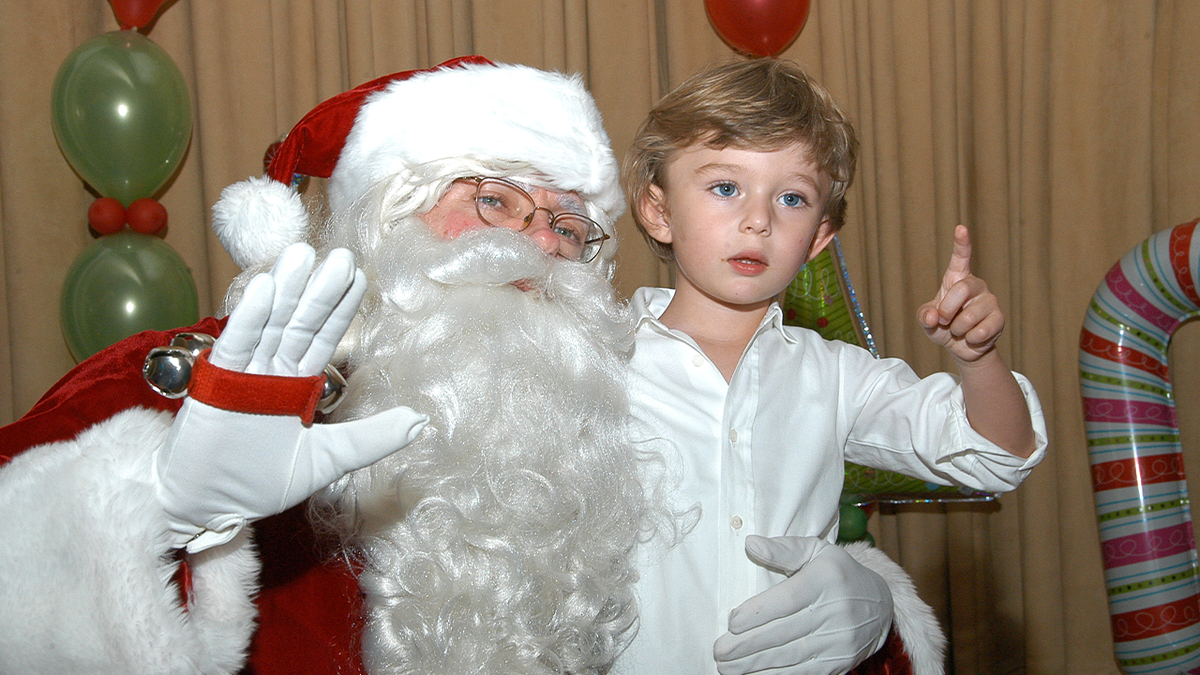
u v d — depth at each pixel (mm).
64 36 2365
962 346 922
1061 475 2451
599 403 971
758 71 1094
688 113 1056
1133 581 1780
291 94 2482
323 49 2465
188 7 2441
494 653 841
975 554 2578
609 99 2609
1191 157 2400
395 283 960
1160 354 1812
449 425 902
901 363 1128
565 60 2568
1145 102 2400
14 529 657
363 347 959
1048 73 2496
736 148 1013
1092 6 2438
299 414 650
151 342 954
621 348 1051
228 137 2424
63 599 638
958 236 914
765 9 2357
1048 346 2504
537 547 889
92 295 2066
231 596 731
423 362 924
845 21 2600
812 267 1644
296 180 1177
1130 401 1793
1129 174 2424
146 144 2131
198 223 2479
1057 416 2461
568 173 1061
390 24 2484
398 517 889
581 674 897
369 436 665
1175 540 1770
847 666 947
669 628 957
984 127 2553
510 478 898
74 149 2125
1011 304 2555
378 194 1028
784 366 1090
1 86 2299
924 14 2566
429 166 1018
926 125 2570
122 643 630
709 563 975
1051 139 2482
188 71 2459
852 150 1137
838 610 936
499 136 1028
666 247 1190
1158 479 1777
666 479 987
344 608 905
